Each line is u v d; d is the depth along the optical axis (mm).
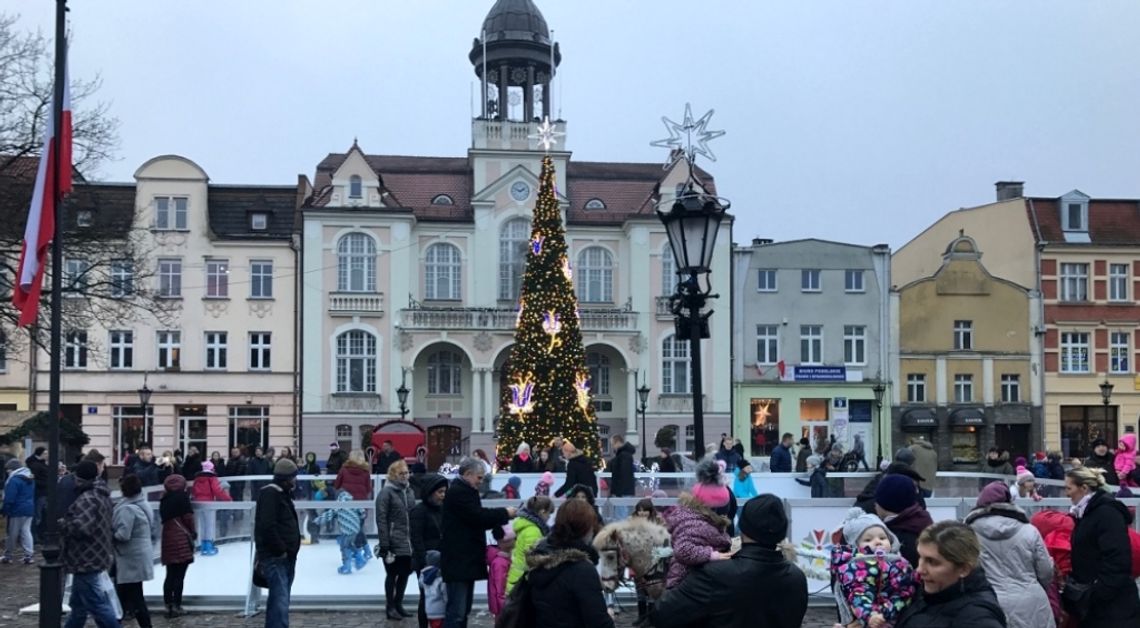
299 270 49719
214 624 14398
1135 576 8648
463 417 50938
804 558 14758
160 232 49125
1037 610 7816
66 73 13969
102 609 11898
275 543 12195
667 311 51094
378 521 14508
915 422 51062
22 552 22875
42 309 29656
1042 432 52125
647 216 51281
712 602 6340
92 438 48406
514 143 52031
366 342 49969
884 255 52344
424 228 51219
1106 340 52906
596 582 7086
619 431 51562
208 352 49375
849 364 51688
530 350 34281
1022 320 52594
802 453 34250
